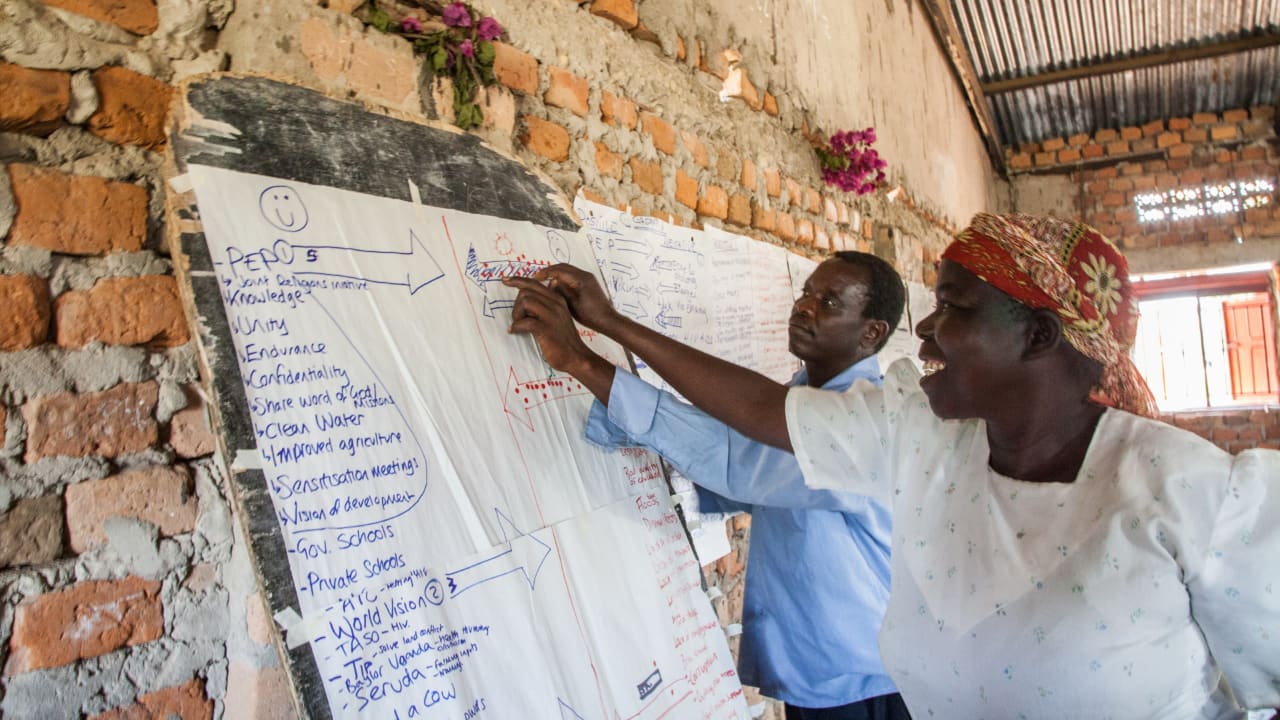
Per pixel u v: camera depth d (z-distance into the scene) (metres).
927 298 4.73
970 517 0.97
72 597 0.88
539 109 1.64
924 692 1.01
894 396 1.13
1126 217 7.46
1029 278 0.85
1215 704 0.86
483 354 1.16
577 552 1.18
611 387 1.31
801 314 1.80
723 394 1.23
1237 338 7.17
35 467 0.86
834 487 1.16
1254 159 7.01
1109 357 0.87
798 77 3.01
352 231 1.03
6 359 0.85
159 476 0.96
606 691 1.11
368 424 0.95
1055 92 7.05
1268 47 6.11
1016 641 0.87
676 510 1.47
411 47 1.30
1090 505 0.86
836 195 3.31
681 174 2.16
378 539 0.91
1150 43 6.27
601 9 1.84
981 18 6.07
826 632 1.56
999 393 0.90
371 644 0.86
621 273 1.83
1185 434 0.83
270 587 0.79
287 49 1.11
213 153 0.90
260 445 0.83
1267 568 0.75
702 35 2.29
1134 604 0.80
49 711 0.85
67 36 0.91
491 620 1.00
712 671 1.35
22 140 0.89
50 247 0.89
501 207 1.31
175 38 1.01
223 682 0.99
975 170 6.97
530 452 1.17
